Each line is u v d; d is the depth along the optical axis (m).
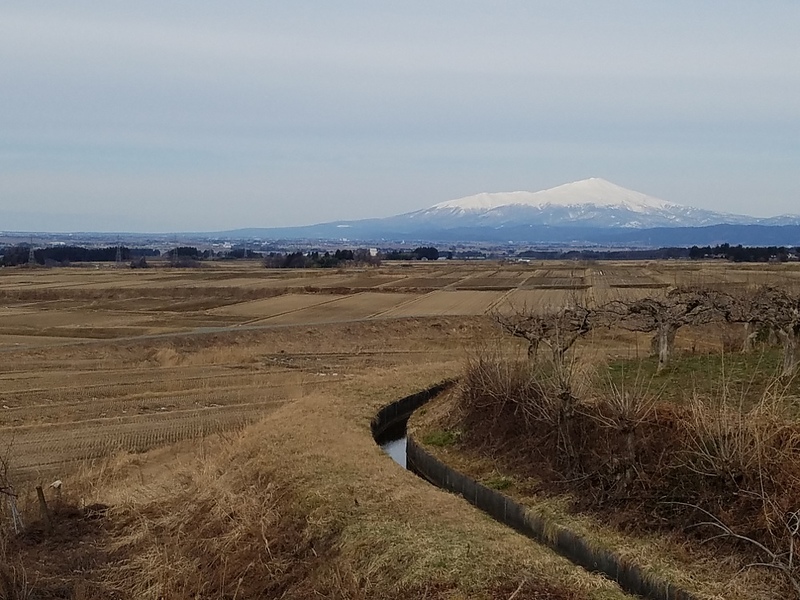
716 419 10.11
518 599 7.82
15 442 18.38
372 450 14.38
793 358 14.82
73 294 61.84
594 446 11.66
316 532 10.47
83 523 12.51
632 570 8.89
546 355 17.12
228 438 16.84
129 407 22.30
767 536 8.48
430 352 33.72
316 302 55.62
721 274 60.97
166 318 45.53
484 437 14.45
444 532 9.78
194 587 10.23
